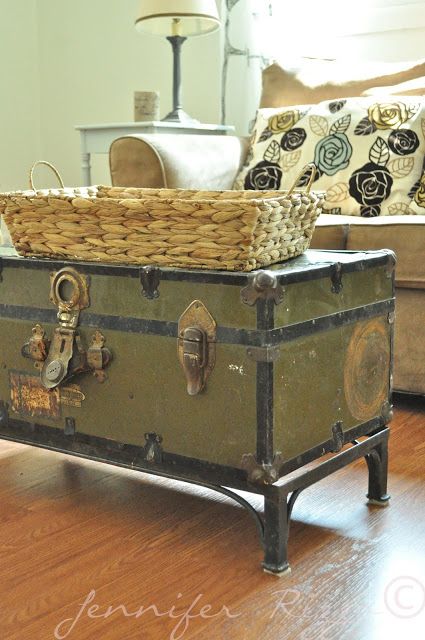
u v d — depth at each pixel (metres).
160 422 1.59
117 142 2.83
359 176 2.89
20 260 1.73
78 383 1.70
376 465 1.77
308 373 1.53
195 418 1.54
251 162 3.14
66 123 4.77
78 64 4.66
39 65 4.82
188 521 1.70
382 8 3.75
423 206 2.78
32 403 1.78
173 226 1.52
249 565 1.50
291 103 3.34
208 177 2.97
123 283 1.59
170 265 1.56
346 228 2.49
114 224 1.59
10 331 1.78
